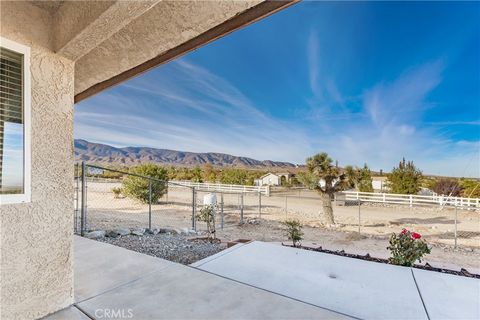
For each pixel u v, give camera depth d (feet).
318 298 6.93
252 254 10.50
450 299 6.93
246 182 78.54
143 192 39.01
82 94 10.34
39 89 5.60
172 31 6.11
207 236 18.43
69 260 6.14
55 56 5.90
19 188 5.34
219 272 8.61
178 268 8.27
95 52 7.16
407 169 51.01
